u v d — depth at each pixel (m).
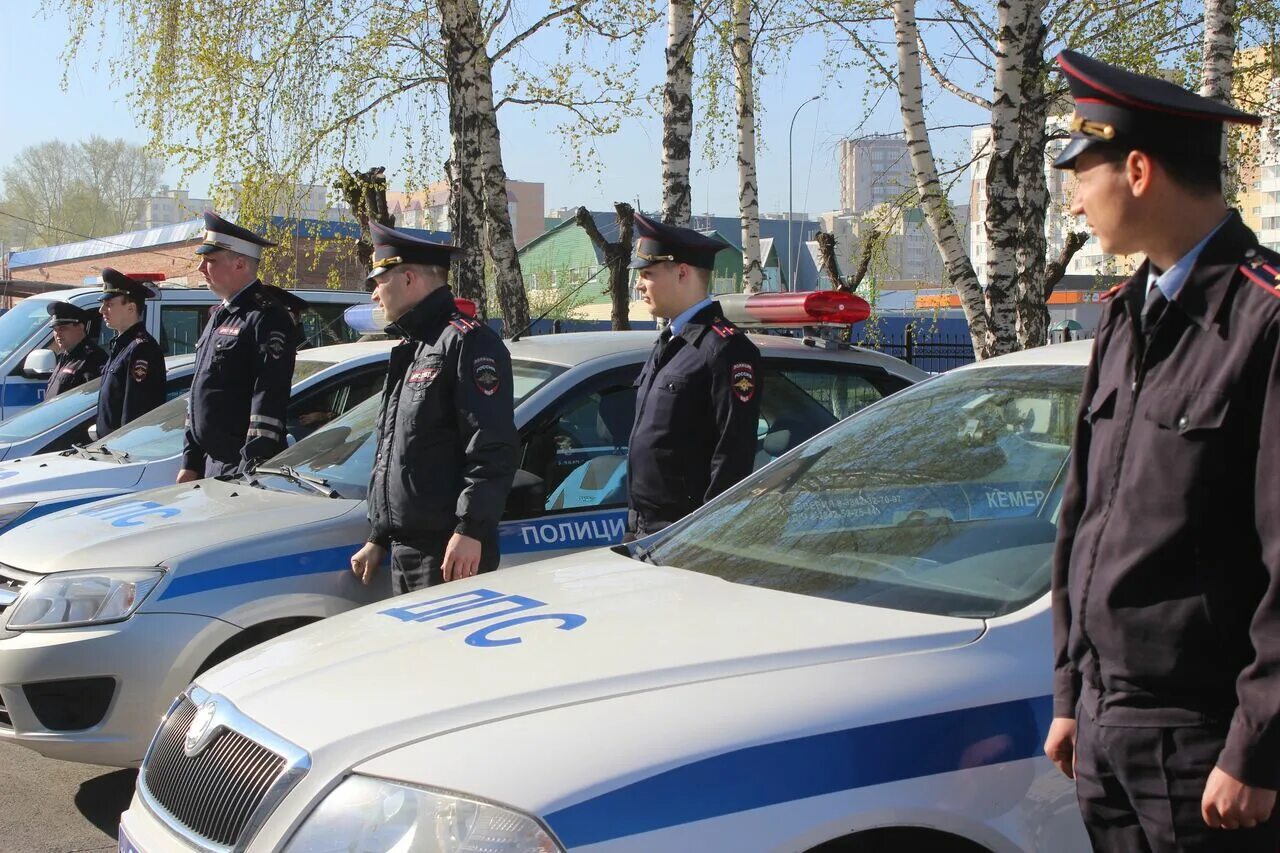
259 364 5.47
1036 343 8.49
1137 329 2.03
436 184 12.61
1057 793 2.31
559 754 2.10
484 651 2.51
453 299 4.20
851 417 3.61
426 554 4.11
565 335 5.43
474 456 3.97
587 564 3.21
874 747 2.20
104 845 4.18
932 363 15.93
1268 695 1.79
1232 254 1.94
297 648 2.77
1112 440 2.05
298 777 2.24
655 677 2.31
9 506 5.93
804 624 2.51
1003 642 2.42
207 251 5.60
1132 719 1.98
